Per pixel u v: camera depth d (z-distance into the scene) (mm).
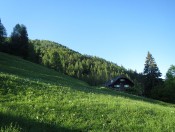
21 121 13773
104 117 17578
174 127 17984
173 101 105250
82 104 19750
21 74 46125
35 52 142125
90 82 187250
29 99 19562
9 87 22172
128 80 103688
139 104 24828
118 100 26125
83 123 15672
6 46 123062
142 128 16734
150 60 122875
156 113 21172
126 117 18375
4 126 12422
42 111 16672
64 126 14641
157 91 108812
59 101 19938
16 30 128625
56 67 162500
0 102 17891
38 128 13367
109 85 103125
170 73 111125
